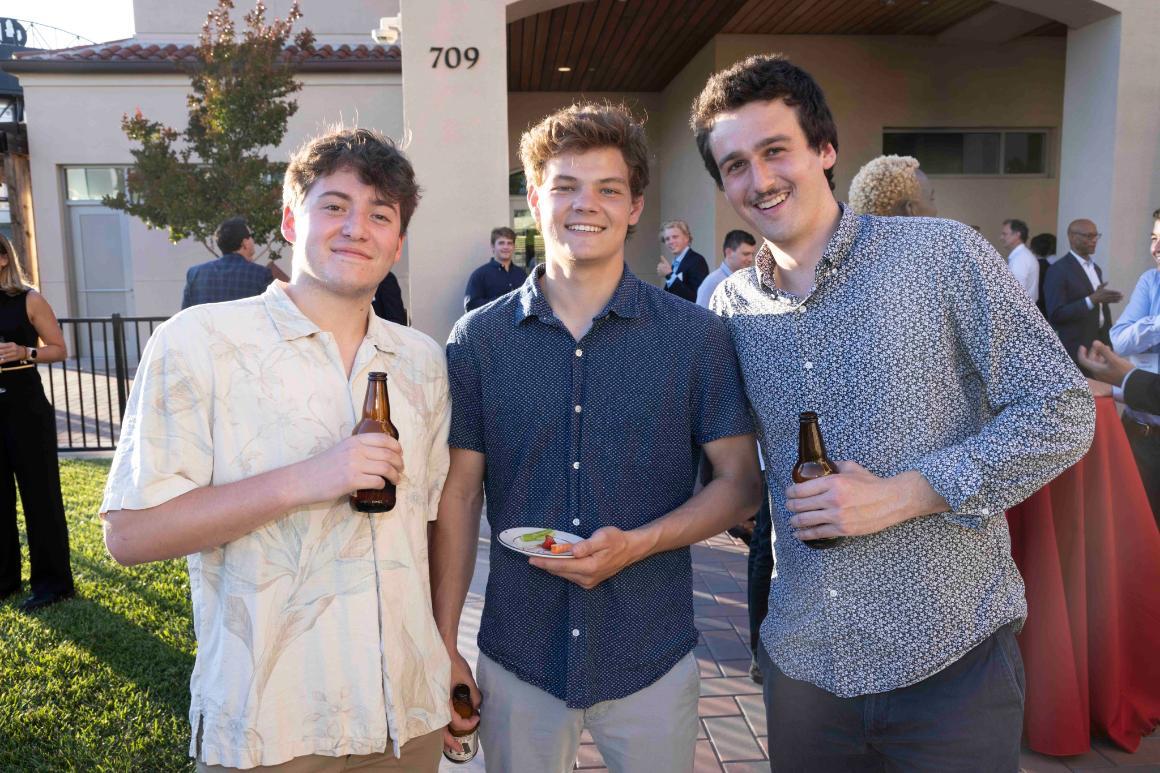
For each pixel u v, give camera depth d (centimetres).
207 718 152
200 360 154
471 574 198
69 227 1256
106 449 787
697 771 287
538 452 189
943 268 161
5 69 1186
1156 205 689
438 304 646
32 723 303
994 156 1064
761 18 928
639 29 923
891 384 162
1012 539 297
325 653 155
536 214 193
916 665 163
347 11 1371
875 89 1024
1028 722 292
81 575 456
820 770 177
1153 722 294
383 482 150
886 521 154
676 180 1199
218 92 954
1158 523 362
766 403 179
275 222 962
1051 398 150
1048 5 690
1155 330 394
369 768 165
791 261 178
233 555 155
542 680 186
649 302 190
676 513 182
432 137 634
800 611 174
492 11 629
